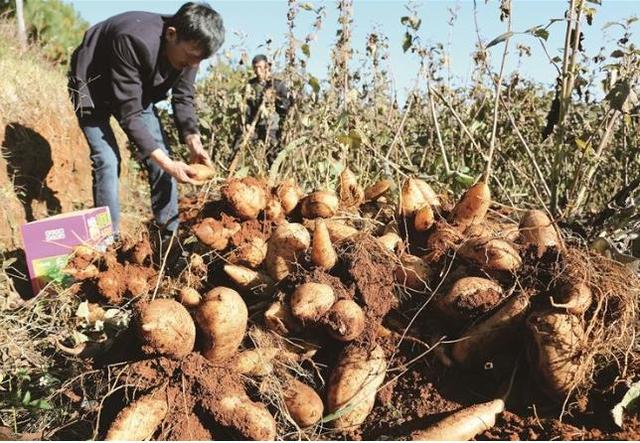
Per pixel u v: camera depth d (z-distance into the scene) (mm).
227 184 3006
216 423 2236
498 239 2584
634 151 4555
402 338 2535
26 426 2432
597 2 3506
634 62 3779
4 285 3441
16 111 5250
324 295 2414
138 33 3543
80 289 3115
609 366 2367
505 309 2406
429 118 5145
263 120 5684
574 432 2180
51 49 9500
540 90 5621
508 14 3473
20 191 4852
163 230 3398
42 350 2926
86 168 6203
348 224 3109
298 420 2328
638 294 2492
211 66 7262
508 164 4574
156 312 2223
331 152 4156
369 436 2324
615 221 3164
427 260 2779
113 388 2203
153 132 4180
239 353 2402
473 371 2486
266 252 2830
